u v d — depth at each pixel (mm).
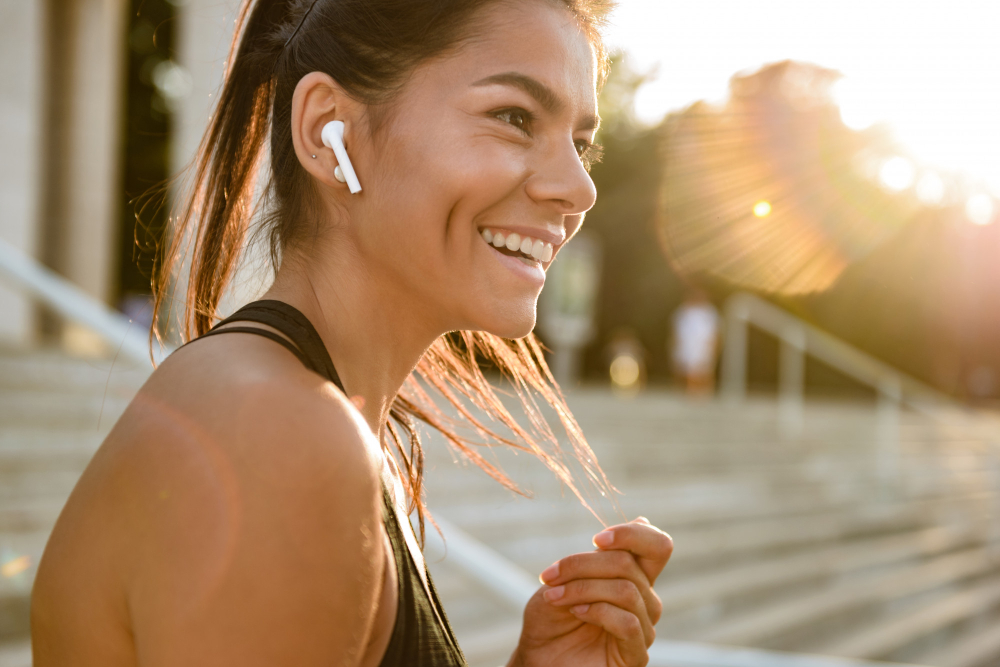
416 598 719
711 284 12094
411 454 1176
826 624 5246
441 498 4539
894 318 15891
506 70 791
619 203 16406
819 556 6398
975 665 5281
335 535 577
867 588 5945
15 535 2957
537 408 1181
